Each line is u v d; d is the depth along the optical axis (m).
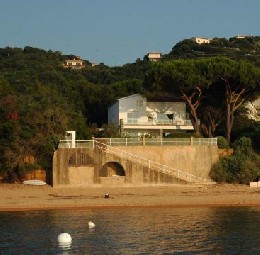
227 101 101.88
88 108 131.88
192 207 72.38
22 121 86.62
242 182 84.62
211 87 102.88
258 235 54.34
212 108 108.00
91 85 137.75
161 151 84.81
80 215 66.19
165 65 100.12
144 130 106.69
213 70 98.38
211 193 78.06
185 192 78.88
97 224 60.34
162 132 106.88
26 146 84.69
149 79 102.31
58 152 81.12
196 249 49.22
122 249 49.28
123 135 98.88
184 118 109.25
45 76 150.75
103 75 173.12
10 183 83.62
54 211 69.31
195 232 56.00
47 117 88.50
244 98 104.44
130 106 108.94
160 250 48.97
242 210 69.69
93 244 51.12
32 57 189.62
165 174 82.00
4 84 99.00
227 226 58.91
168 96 105.38
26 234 55.06
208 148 86.12
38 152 85.38
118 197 75.62
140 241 52.28
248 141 90.38
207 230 56.94
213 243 51.25
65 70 177.25
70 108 113.06
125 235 54.75
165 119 109.00
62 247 49.94
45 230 57.06
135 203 73.56
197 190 80.00
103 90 133.38
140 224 60.28
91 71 177.75
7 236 54.16
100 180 81.50
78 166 81.25
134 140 84.94
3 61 180.88
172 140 85.62
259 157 88.19
